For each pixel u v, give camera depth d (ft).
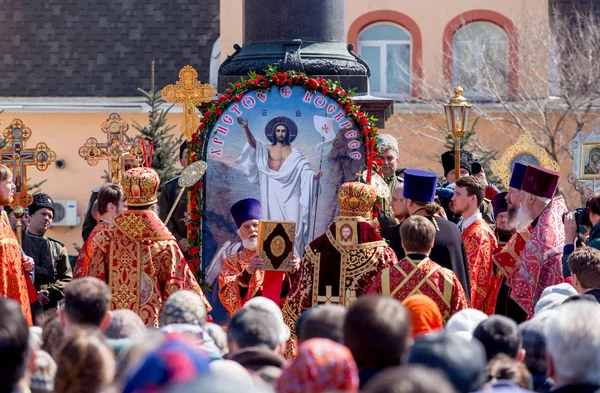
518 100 194.70
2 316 33.19
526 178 68.54
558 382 36.63
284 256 63.82
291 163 74.08
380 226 75.31
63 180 190.49
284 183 73.92
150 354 27.25
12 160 73.56
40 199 78.28
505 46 198.08
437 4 199.62
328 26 78.33
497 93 192.13
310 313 41.16
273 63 76.13
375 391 26.27
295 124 74.13
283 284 65.21
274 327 41.16
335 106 74.13
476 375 32.78
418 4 200.03
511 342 41.24
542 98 193.26
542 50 195.21
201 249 73.82
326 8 78.23
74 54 195.83
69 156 190.39
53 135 190.80
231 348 41.01
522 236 68.64
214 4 199.72
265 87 74.08
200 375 24.89
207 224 73.92
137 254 62.85
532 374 43.06
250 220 67.41
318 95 74.18
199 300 44.39
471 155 95.61
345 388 30.89
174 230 77.30
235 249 73.77
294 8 77.71
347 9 200.75
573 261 56.34
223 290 66.03
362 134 73.67
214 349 41.93
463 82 198.29
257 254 63.77
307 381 30.76
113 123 78.89
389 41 201.16
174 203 71.72
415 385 26.05
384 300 35.99
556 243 66.39
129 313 44.19
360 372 35.17
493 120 193.47
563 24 195.31
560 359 36.32
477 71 195.93
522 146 92.89
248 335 40.63
